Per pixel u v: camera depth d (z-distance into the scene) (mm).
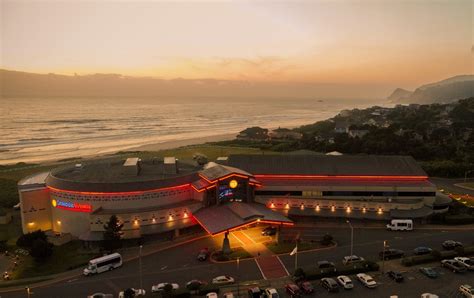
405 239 88938
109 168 110062
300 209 102938
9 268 81125
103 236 86375
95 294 64812
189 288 66125
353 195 105375
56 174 103625
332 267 72875
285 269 74688
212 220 87125
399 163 115000
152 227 90500
